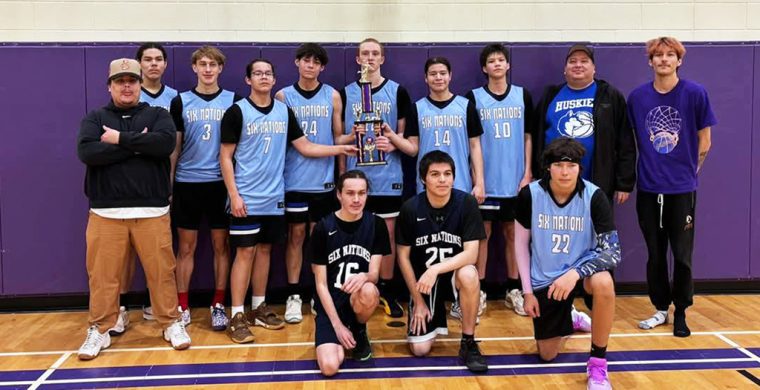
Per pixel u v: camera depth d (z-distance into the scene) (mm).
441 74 4113
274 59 4477
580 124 4062
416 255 3471
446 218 3387
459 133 4160
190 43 4457
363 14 5027
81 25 4859
